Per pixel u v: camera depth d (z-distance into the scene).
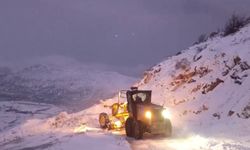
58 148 21.92
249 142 20.22
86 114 33.38
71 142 22.62
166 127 23.05
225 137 21.53
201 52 36.66
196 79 32.97
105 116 26.78
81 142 22.22
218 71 31.55
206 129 23.86
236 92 27.03
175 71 37.53
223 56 32.84
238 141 20.52
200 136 22.27
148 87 38.12
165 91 34.88
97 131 25.81
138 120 22.91
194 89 31.39
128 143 21.45
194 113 27.73
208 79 31.31
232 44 34.59
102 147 20.66
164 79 37.38
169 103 31.86
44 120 34.53
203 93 29.84
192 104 29.17
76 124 30.11
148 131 22.80
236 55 30.88
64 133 27.30
